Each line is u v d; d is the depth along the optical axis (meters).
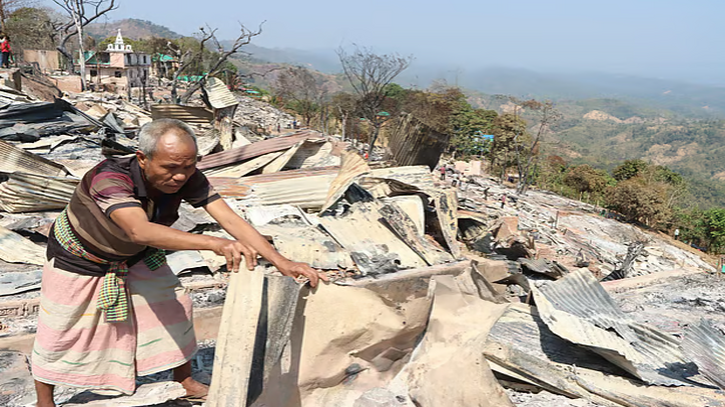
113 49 53.56
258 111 59.69
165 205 2.37
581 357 3.06
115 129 12.98
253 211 6.20
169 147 2.08
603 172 74.31
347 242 5.52
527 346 3.08
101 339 2.45
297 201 6.98
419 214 6.77
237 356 2.32
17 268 5.06
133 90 51.03
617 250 32.03
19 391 2.87
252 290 2.39
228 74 61.84
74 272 2.30
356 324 2.71
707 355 3.12
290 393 2.59
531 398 2.87
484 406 2.76
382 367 2.87
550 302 3.33
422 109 68.00
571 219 44.28
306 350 2.64
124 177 2.18
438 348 2.98
